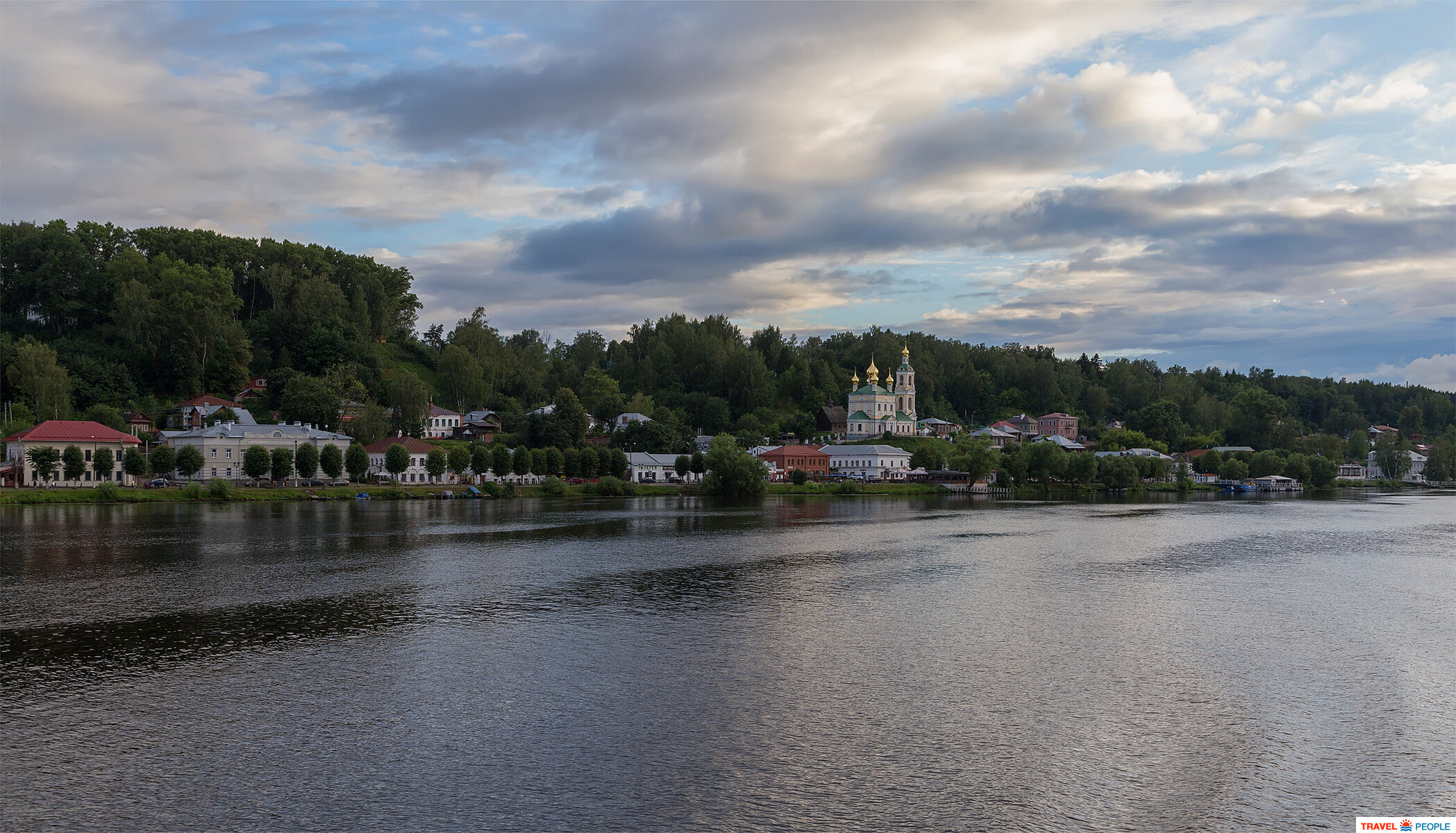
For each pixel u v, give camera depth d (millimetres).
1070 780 50844
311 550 139375
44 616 91000
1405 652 78375
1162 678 70188
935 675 70812
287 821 45844
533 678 69750
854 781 50625
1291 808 47625
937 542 158500
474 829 44969
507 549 144000
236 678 69500
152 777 50906
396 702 63781
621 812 46812
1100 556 140250
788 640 82125
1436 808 47594
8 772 51562
